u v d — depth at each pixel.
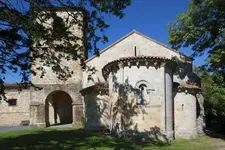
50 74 28.73
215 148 16.81
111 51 28.19
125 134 18.44
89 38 13.43
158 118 18.55
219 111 26.38
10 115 34.53
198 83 26.03
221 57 19.66
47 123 28.64
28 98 35.19
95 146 15.02
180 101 21.06
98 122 23.28
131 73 19.03
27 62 13.18
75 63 28.83
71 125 29.84
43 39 13.18
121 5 11.56
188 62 26.69
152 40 27.72
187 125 20.97
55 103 34.19
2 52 12.18
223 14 20.98
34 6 12.00
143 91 18.92
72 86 28.66
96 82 28.17
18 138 18.00
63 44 14.20
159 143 17.62
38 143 15.63
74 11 13.44
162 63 19.02
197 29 22.12
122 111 18.98
